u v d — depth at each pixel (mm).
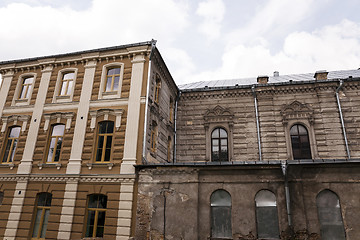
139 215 14672
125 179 15445
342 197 13125
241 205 13961
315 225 12945
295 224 13047
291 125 20531
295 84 21094
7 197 17297
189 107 22922
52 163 17219
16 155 18156
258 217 13750
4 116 19469
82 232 15109
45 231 16078
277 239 13227
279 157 19859
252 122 21250
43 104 18828
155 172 15227
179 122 22641
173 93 22578
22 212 16594
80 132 17188
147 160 16094
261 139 20578
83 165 16484
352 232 12602
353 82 20375
